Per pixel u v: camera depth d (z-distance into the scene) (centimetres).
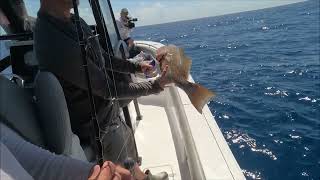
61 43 216
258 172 617
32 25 303
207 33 4756
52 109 199
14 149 133
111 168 131
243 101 1020
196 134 314
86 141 252
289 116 853
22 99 189
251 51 2223
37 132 197
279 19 5475
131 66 305
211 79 1438
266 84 1212
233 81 1343
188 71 262
